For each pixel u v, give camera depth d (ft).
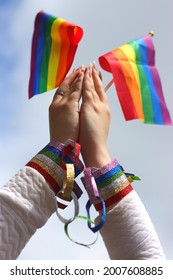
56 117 2.40
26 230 1.97
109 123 2.46
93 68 2.64
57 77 2.61
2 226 1.92
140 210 2.15
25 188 2.03
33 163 2.15
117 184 2.19
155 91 2.72
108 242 2.13
